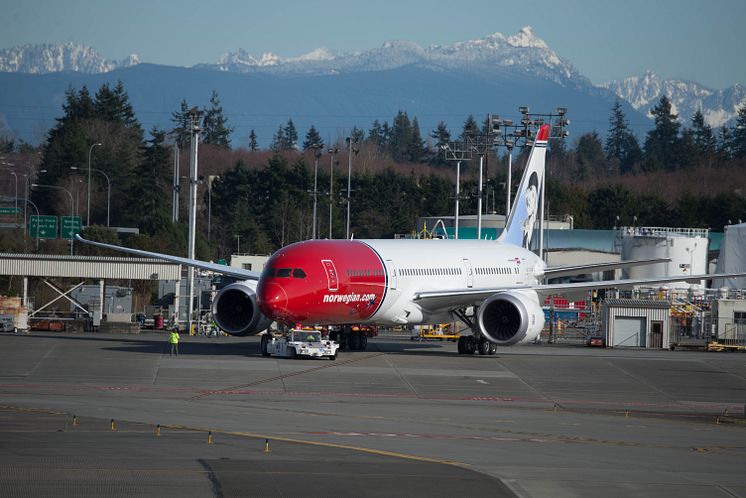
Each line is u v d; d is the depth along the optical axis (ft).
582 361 321.32
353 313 296.92
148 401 204.54
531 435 176.96
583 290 322.55
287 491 124.98
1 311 386.52
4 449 144.46
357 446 157.07
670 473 145.79
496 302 305.94
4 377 238.27
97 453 143.54
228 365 271.49
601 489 132.77
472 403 223.71
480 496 125.90
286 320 281.54
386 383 249.55
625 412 220.43
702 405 241.35
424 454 152.35
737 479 143.43
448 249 343.46
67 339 344.08
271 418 185.68
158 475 130.82
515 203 397.19
